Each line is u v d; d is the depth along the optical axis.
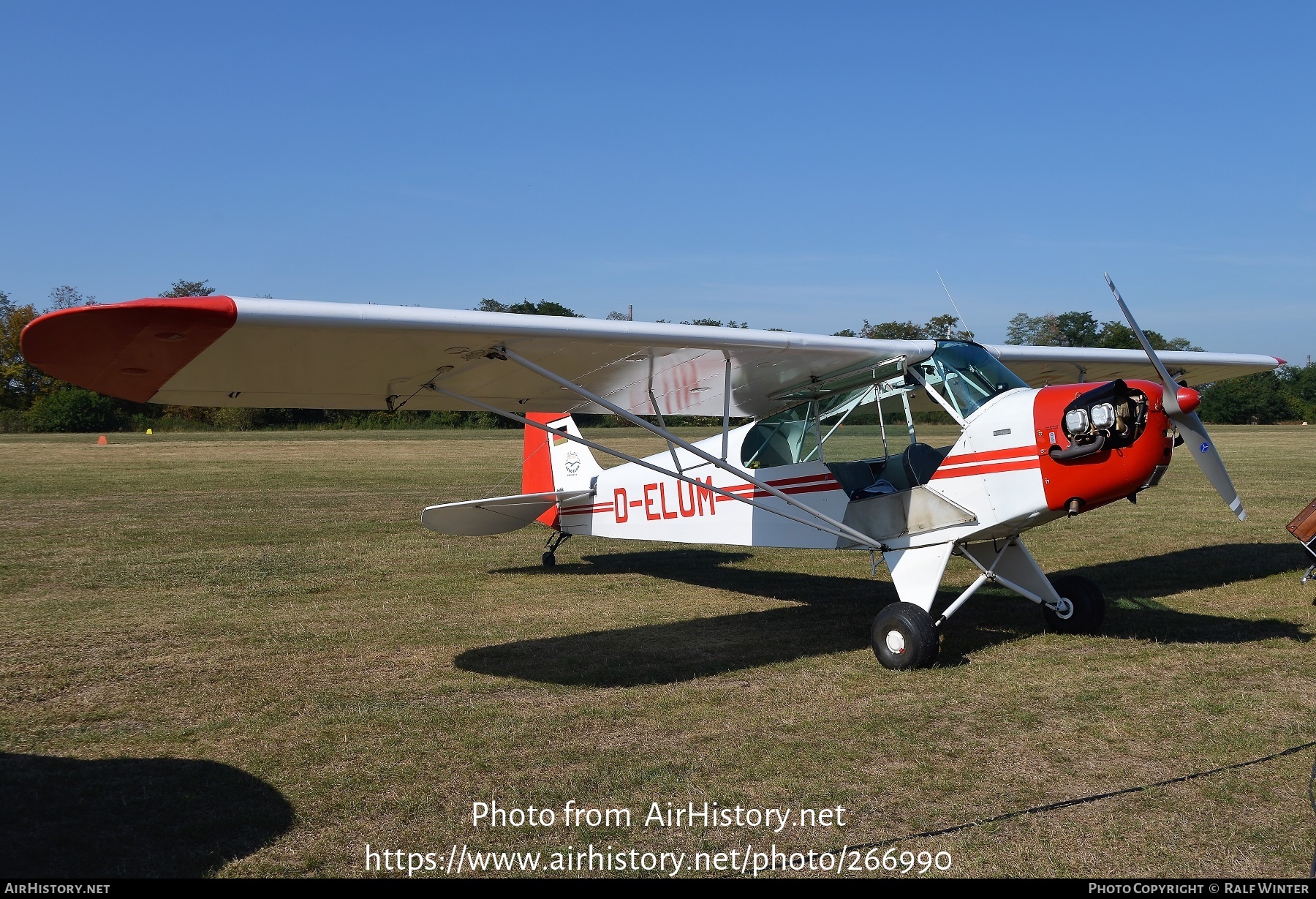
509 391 5.53
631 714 4.11
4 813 3.12
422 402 5.40
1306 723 3.79
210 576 7.94
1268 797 3.07
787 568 8.41
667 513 7.24
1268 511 11.32
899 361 5.44
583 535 8.16
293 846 2.87
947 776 3.33
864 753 3.57
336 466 20.42
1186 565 7.75
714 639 5.59
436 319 4.02
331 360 4.29
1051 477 4.84
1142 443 4.64
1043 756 3.50
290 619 6.23
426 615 6.36
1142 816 2.96
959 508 5.12
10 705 4.35
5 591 7.24
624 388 5.78
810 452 6.07
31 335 3.33
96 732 3.95
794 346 5.09
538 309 54.06
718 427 26.91
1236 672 4.57
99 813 3.11
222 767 3.54
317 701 4.38
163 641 5.60
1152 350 4.68
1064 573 7.64
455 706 4.27
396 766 3.53
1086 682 4.46
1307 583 6.84
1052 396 4.92
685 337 4.75
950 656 5.05
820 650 5.30
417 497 14.52
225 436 34.50
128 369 3.96
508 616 6.34
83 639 5.63
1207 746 3.54
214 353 3.89
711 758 3.55
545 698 4.39
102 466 20.48
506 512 8.03
